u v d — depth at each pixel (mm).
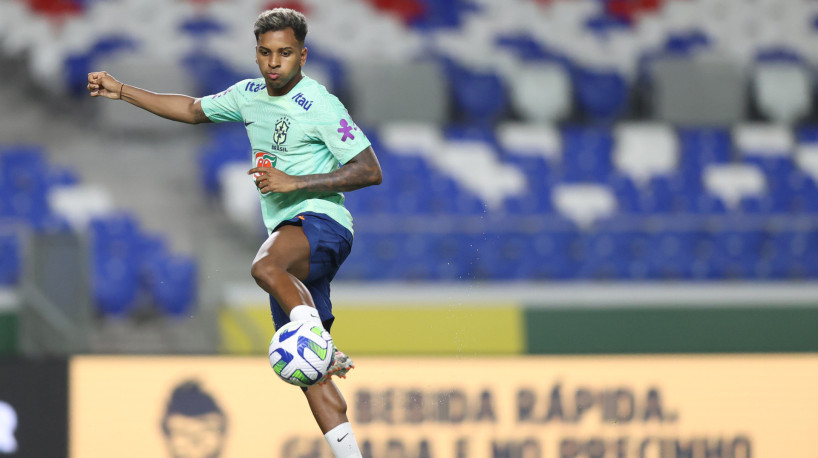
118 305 32312
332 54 50562
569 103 50250
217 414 21953
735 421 23578
